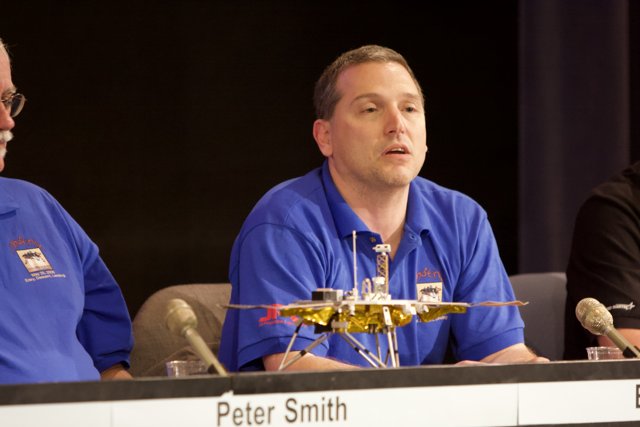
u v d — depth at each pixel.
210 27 8.23
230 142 8.30
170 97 8.12
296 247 4.78
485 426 3.16
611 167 8.91
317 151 8.54
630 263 5.95
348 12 8.61
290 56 8.46
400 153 4.84
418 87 5.00
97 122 7.91
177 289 6.05
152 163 8.08
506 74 9.01
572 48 8.86
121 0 7.96
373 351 4.86
